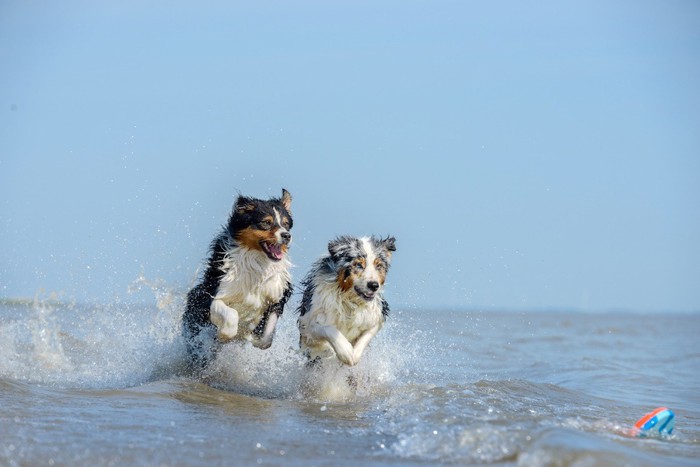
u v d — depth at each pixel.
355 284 10.73
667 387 12.66
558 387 11.45
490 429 7.04
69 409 8.20
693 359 18.47
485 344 19.97
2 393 8.80
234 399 9.72
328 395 10.52
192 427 7.58
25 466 5.82
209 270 11.65
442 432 7.17
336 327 11.05
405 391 10.22
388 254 11.37
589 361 16.11
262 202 11.35
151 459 6.16
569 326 34.69
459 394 9.98
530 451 6.14
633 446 6.93
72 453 6.23
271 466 6.14
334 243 11.05
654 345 23.17
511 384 11.13
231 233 11.41
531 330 29.02
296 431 7.66
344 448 6.89
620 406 10.22
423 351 16.44
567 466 5.78
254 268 11.18
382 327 11.69
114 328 14.26
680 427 8.55
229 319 10.80
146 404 8.86
